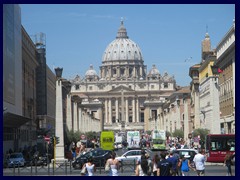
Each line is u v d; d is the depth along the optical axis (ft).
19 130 398.42
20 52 394.52
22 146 411.95
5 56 326.65
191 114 604.90
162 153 143.74
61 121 305.12
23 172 240.53
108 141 469.16
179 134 571.28
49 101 601.62
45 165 300.20
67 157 317.42
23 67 434.30
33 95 508.53
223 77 486.38
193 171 228.02
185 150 234.99
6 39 329.93
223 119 485.15
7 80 333.21
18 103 383.04
